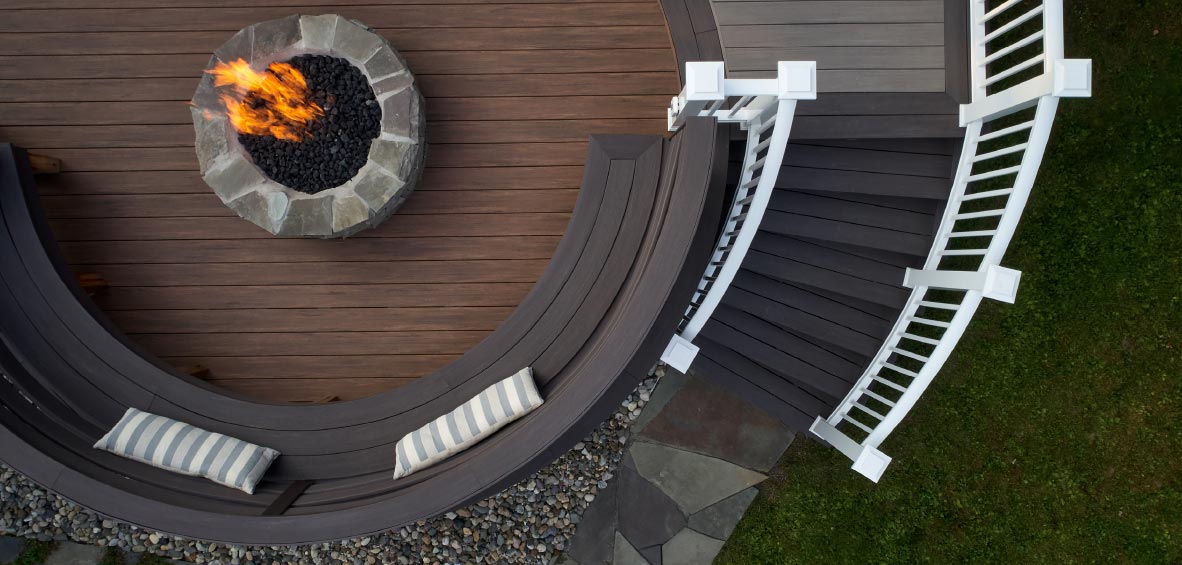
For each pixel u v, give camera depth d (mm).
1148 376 4828
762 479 4797
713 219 3236
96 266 4094
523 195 4125
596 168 3807
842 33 3826
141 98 4039
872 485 4836
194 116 3803
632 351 2883
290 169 4031
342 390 4188
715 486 4781
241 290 4125
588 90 4102
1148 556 4789
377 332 4168
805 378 4277
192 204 4090
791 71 2643
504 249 4148
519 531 4727
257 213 3764
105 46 4016
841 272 4098
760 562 4762
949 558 4828
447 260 4148
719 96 2670
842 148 3920
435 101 4074
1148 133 4754
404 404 3799
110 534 4664
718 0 3814
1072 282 4859
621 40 4094
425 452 3455
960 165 3719
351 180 3816
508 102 4090
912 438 4918
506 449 2924
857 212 4020
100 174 4051
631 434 4789
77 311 3664
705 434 4789
